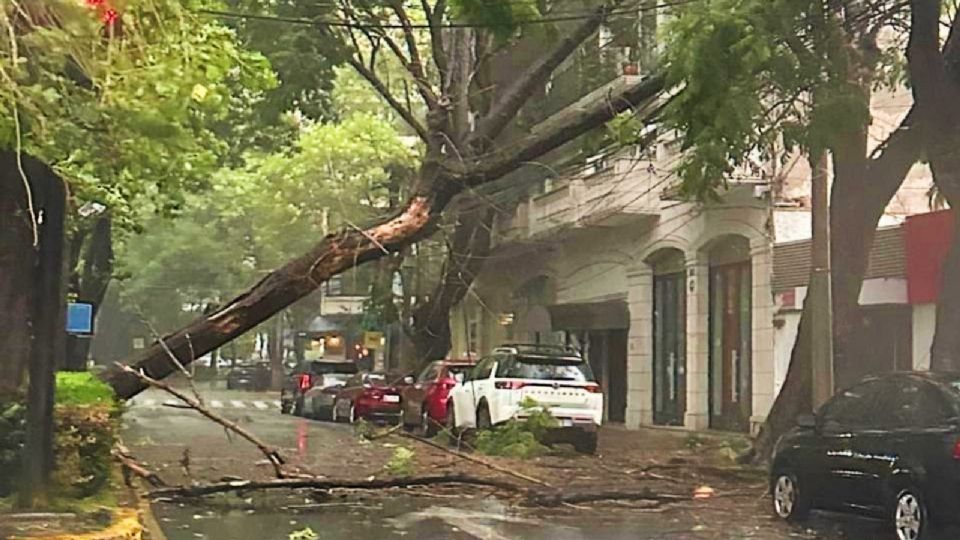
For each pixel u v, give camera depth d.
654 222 30.11
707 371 28.34
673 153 27.45
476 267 33.78
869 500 12.28
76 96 8.26
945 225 19.98
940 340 15.34
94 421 11.79
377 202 42.41
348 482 15.91
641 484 17.34
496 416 22.52
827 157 18.27
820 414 13.56
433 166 19.17
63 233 10.89
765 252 25.27
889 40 20.77
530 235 35.94
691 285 28.45
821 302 17.39
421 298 36.00
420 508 15.18
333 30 22.55
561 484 17.19
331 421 36.44
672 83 14.58
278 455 16.41
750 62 13.27
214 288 54.88
